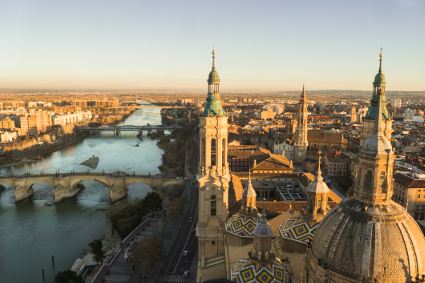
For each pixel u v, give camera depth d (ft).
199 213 344.49
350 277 164.55
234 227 312.50
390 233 164.86
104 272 425.28
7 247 538.06
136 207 610.24
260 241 226.17
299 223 281.95
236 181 525.34
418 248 164.86
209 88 321.32
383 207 174.70
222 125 322.96
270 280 218.59
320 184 281.54
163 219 595.06
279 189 599.16
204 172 334.85
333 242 174.40
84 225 620.08
